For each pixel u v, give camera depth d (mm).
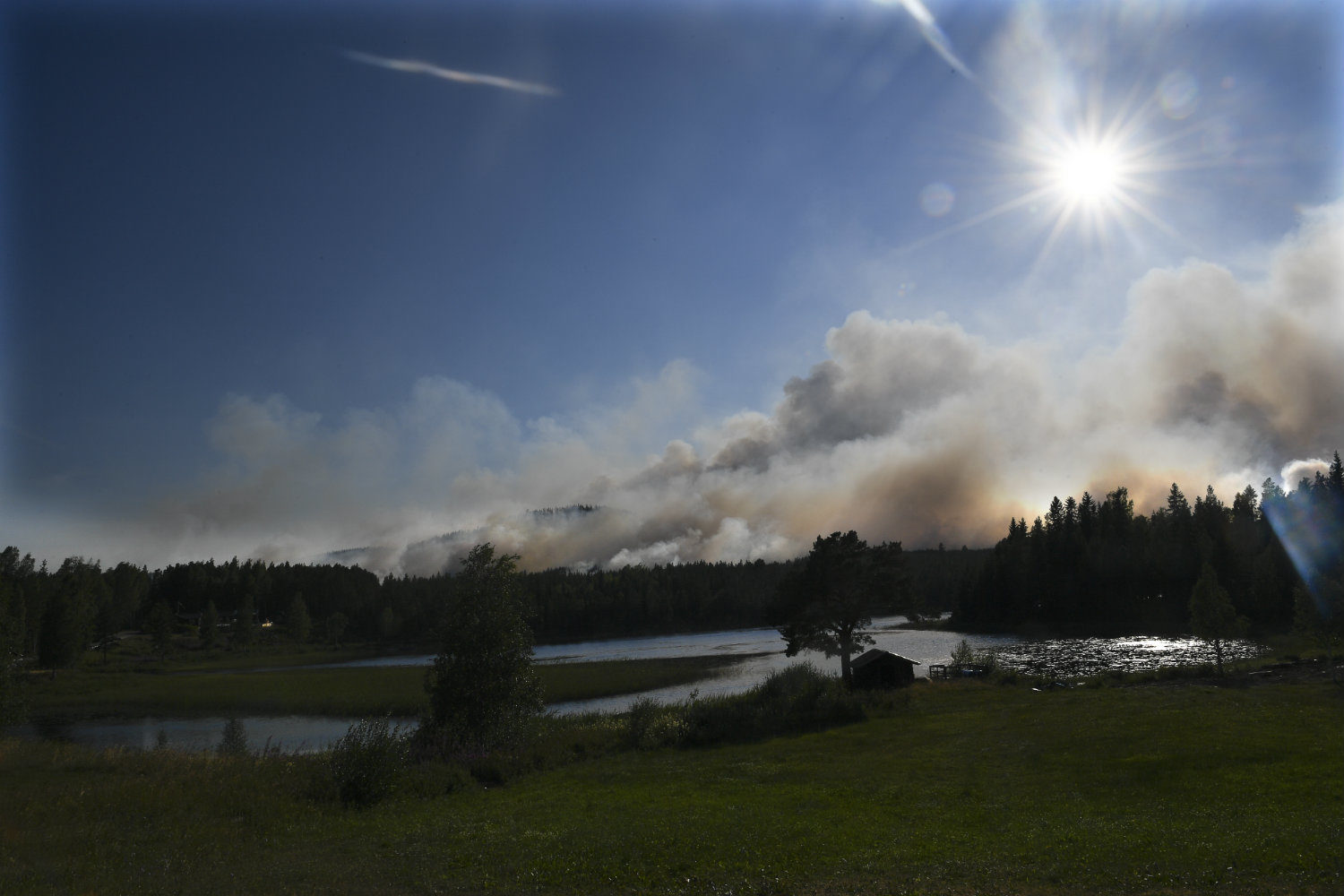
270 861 17922
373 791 25922
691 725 42594
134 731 64938
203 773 28203
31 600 127875
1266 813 18469
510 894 15047
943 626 166875
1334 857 14031
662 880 15641
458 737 35031
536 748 36531
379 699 79688
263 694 87562
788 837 18891
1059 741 31766
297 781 27156
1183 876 13664
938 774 28062
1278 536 136250
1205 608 55094
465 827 21641
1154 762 25828
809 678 54062
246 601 180875
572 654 149875
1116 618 138000
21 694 47688
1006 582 161375
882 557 63688
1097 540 155250
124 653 160750
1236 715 33344
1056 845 16672
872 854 16859
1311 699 37188
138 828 20781
